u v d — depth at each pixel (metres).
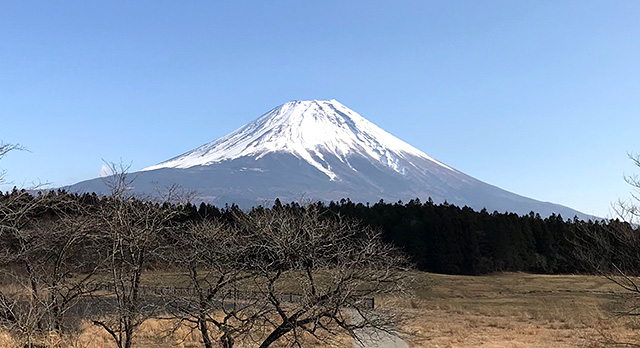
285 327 11.23
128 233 10.78
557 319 33.91
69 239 11.96
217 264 11.64
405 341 21.14
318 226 11.83
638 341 20.34
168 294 11.27
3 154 13.27
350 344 17.52
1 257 12.28
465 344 23.09
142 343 17.48
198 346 17.61
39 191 13.50
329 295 10.89
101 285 11.85
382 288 11.11
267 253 11.61
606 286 52.25
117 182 11.01
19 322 11.27
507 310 39.12
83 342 14.88
